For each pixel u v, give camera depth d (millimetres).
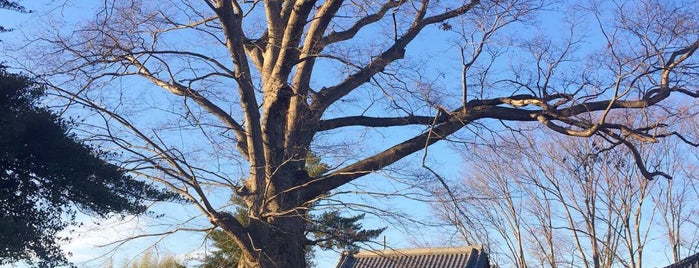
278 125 12469
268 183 11812
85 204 13227
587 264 26547
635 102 12836
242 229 11547
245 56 11945
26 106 13164
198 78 11609
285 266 11719
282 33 12898
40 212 13383
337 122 13641
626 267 25938
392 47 13023
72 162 13016
